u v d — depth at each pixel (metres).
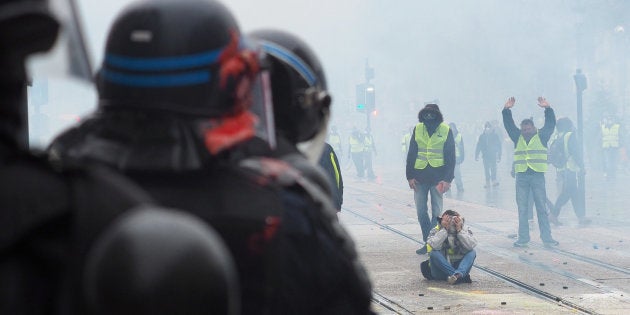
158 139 4.36
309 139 6.25
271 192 4.50
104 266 3.19
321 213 4.77
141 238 3.20
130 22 4.43
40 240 3.34
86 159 4.35
